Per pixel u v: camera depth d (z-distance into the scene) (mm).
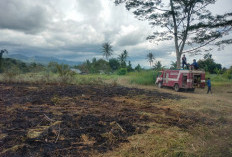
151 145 3361
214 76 32250
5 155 2686
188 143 3566
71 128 3910
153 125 4570
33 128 3801
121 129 4059
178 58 21641
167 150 3162
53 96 7812
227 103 8969
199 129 4430
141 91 12195
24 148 2895
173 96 10680
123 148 3178
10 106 5738
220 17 18031
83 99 7648
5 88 9664
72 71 17156
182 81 15531
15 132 3547
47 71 16625
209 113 6457
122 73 35219
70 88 10992
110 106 6566
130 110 6109
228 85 20484
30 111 5199
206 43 19891
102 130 3938
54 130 3684
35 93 8414
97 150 3031
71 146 3102
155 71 22312
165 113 6043
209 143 3590
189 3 19078
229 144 3477
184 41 21062
